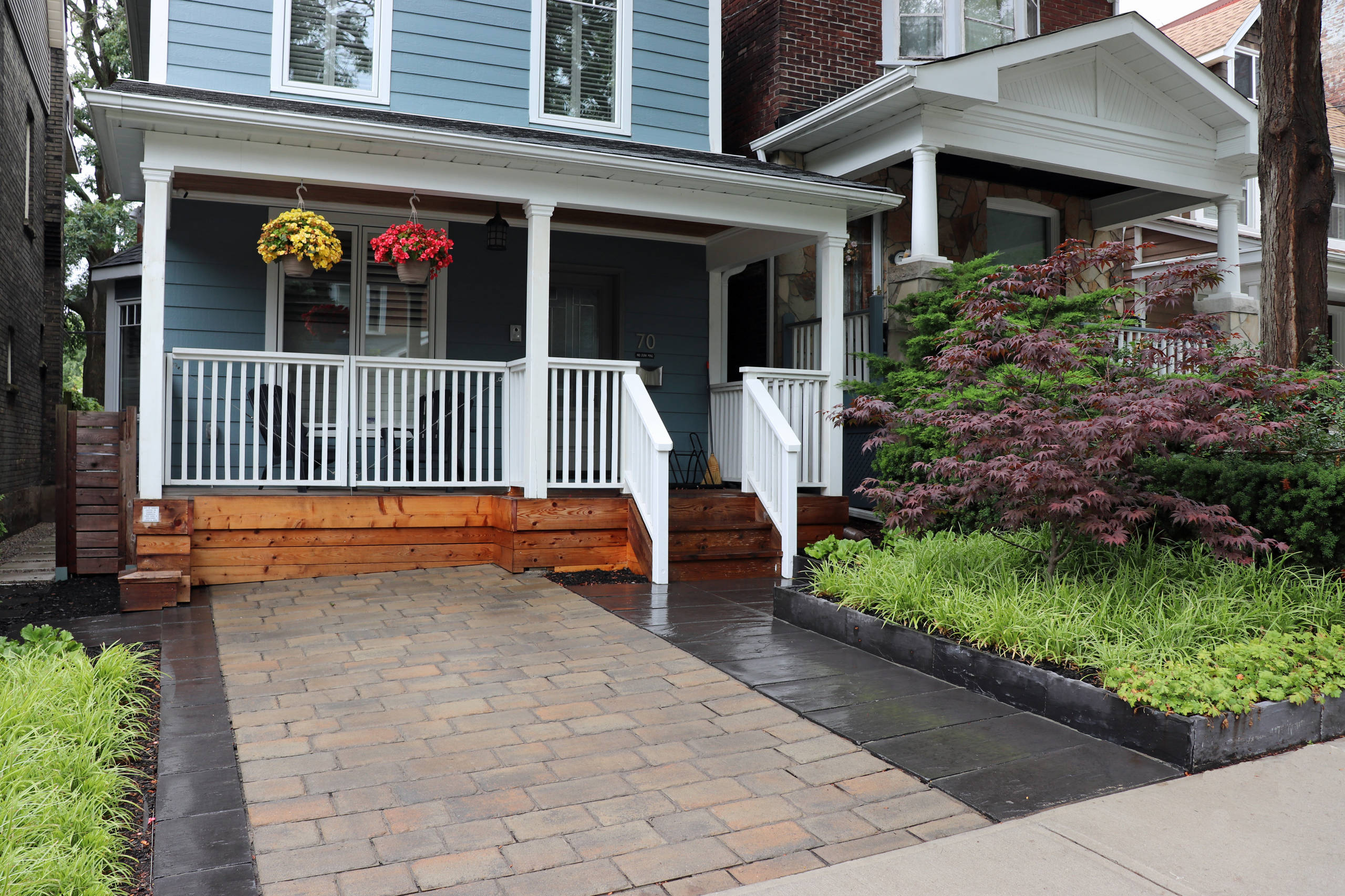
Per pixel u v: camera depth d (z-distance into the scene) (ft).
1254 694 12.53
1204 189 34.32
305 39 27.48
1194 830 10.18
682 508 25.25
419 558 24.73
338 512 23.65
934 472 18.02
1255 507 17.57
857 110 29.55
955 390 19.72
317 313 28.55
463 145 22.76
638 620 19.31
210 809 10.48
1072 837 9.98
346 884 8.91
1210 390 15.96
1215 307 34.73
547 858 9.48
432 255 24.07
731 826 10.22
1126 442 15.43
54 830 8.96
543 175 24.49
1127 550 18.15
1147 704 12.35
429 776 11.48
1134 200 37.52
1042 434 16.44
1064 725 13.33
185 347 27.17
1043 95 31.17
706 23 32.50
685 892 8.85
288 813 10.42
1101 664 13.57
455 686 15.01
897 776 11.57
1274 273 22.89
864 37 35.83
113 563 23.54
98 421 23.56
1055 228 38.47
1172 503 16.31
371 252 29.14
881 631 16.76
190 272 27.25
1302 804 10.85
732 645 17.44
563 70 30.42
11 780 9.82
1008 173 36.09
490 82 29.30
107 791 10.27
